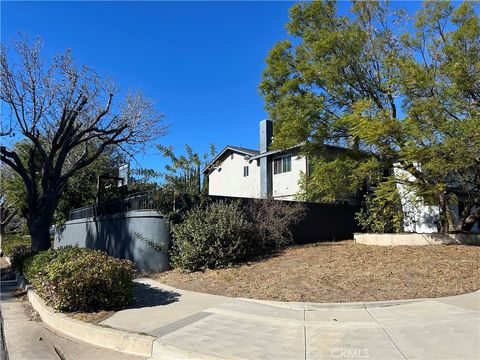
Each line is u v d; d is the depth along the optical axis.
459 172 15.62
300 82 17.23
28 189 20.55
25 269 14.20
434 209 22.03
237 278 10.58
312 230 18.05
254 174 32.28
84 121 21.94
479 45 14.38
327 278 9.65
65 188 27.75
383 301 7.88
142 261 13.75
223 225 12.45
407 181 15.33
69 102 19.89
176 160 13.96
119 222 16.23
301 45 17.77
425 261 10.93
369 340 6.00
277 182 29.38
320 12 17.47
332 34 16.09
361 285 9.02
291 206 16.92
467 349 5.48
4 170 29.27
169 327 7.02
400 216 15.80
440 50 15.13
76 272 8.52
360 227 20.11
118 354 6.34
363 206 20.12
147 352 6.29
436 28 15.41
